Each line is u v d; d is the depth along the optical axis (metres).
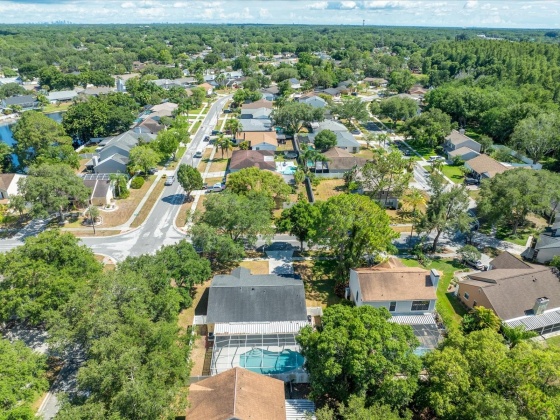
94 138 134.75
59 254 52.28
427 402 37.66
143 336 38.56
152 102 173.38
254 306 52.62
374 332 38.66
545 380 33.56
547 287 56.09
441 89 162.25
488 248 73.88
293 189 96.81
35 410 41.75
